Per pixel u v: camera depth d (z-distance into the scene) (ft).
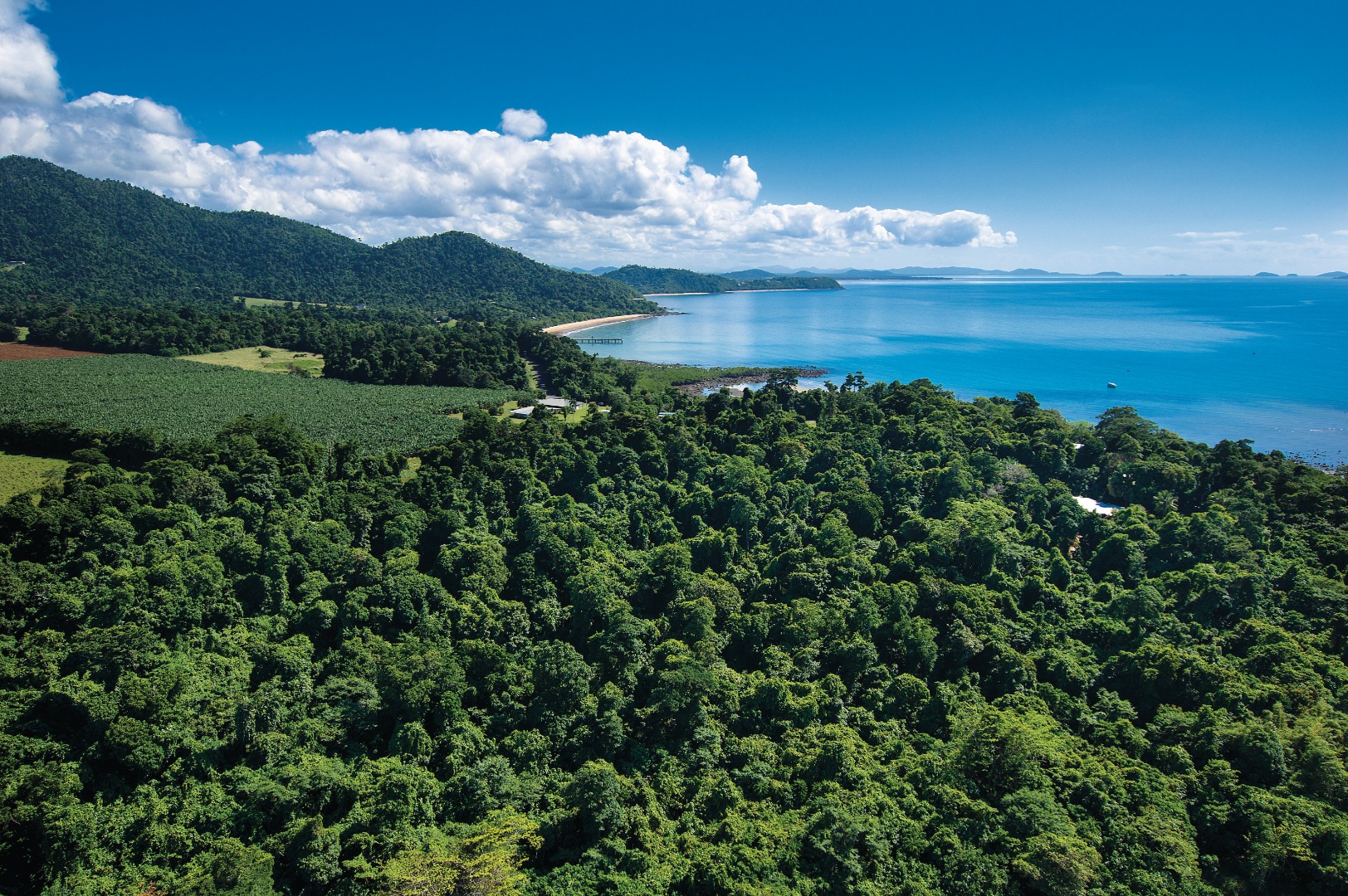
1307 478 438.40
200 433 562.25
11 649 250.78
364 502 385.09
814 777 231.09
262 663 268.41
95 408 617.21
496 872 186.09
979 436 545.03
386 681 257.55
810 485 463.83
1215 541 364.79
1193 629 315.17
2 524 303.27
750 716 264.93
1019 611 331.77
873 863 196.65
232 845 199.00
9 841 190.29
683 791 229.86
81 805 201.77
